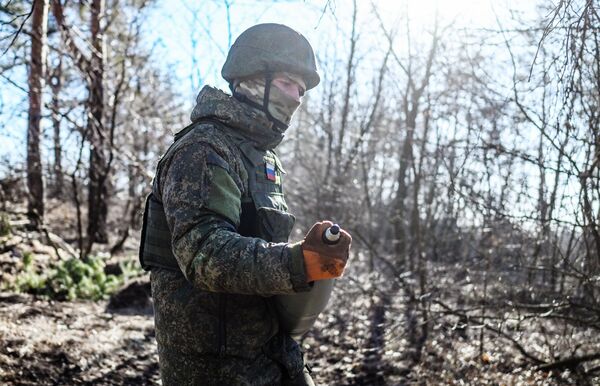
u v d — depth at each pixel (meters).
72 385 4.61
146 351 5.74
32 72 9.55
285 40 2.03
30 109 9.60
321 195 10.18
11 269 8.52
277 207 1.99
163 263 1.95
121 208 18.55
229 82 2.11
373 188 12.39
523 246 5.29
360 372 5.41
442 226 7.77
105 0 12.49
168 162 1.87
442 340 5.76
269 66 1.99
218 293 1.91
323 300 2.00
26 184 11.83
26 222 11.02
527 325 5.32
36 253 9.89
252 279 1.61
